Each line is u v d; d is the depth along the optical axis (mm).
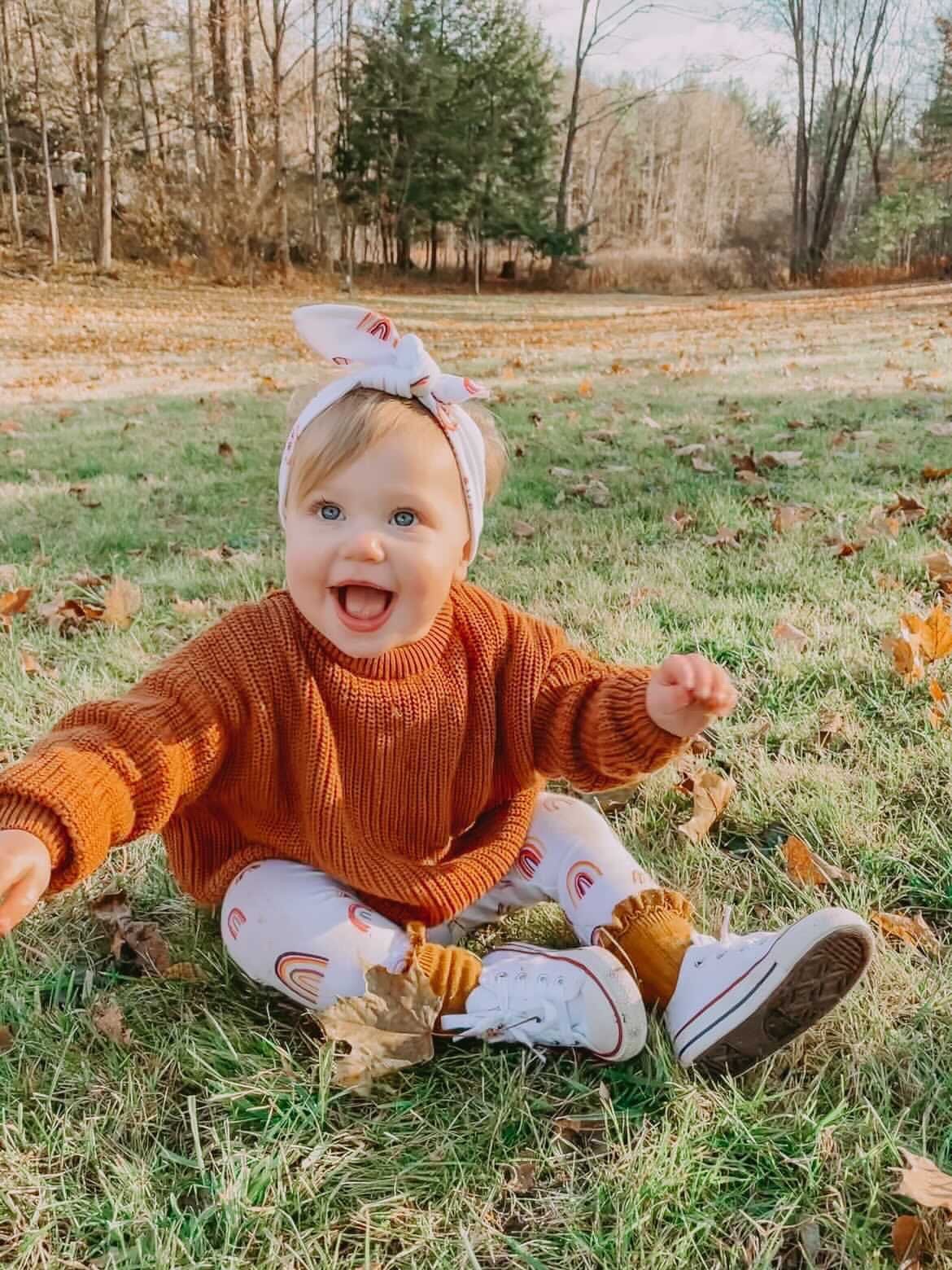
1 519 4676
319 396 1712
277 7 25266
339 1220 1426
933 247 41406
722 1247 1388
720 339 13367
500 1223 1434
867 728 2682
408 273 35469
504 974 1689
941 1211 1387
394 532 1613
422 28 32719
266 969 1748
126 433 6773
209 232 25938
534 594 3562
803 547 4012
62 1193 1460
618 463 5492
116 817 1485
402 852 1780
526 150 35906
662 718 1627
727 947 1689
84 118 27031
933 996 1766
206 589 3760
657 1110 1590
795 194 37875
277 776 1732
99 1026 1739
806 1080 1629
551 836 1920
